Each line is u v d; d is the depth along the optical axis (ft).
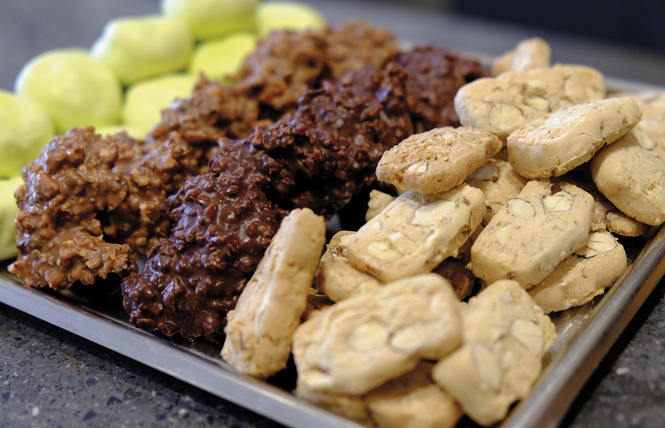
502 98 1.24
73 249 1.16
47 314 1.14
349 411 0.95
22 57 2.06
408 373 0.97
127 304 1.12
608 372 1.02
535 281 1.05
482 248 1.06
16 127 1.37
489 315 0.96
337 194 1.19
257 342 1.00
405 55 1.53
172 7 1.76
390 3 3.17
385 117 1.25
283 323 1.00
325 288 1.05
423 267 1.02
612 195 1.15
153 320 1.10
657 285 1.15
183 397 1.05
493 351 0.95
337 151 1.15
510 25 2.86
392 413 0.93
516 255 1.04
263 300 1.01
